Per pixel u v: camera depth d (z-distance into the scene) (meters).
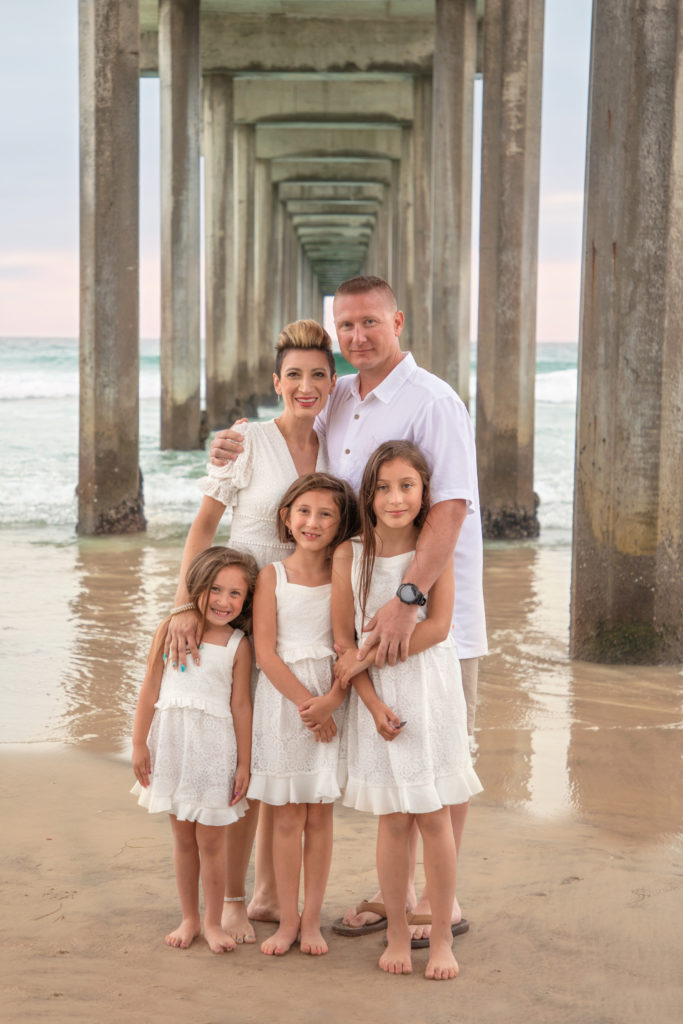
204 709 3.15
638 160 6.32
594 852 3.80
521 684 6.10
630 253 6.34
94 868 3.59
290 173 35.22
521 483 12.30
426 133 23.69
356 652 3.12
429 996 2.83
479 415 12.62
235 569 3.20
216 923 3.15
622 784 4.52
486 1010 2.75
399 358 3.44
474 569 3.55
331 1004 2.78
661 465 6.41
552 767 4.73
